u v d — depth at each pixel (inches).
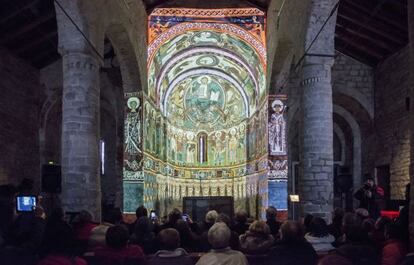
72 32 622.2
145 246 345.1
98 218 638.5
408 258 225.6
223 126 1405.0
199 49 1199.6
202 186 1403.8
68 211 612.4
